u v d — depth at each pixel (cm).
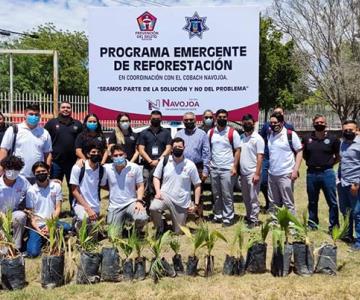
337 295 522
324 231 745
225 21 1004
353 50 3306
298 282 549
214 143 820
